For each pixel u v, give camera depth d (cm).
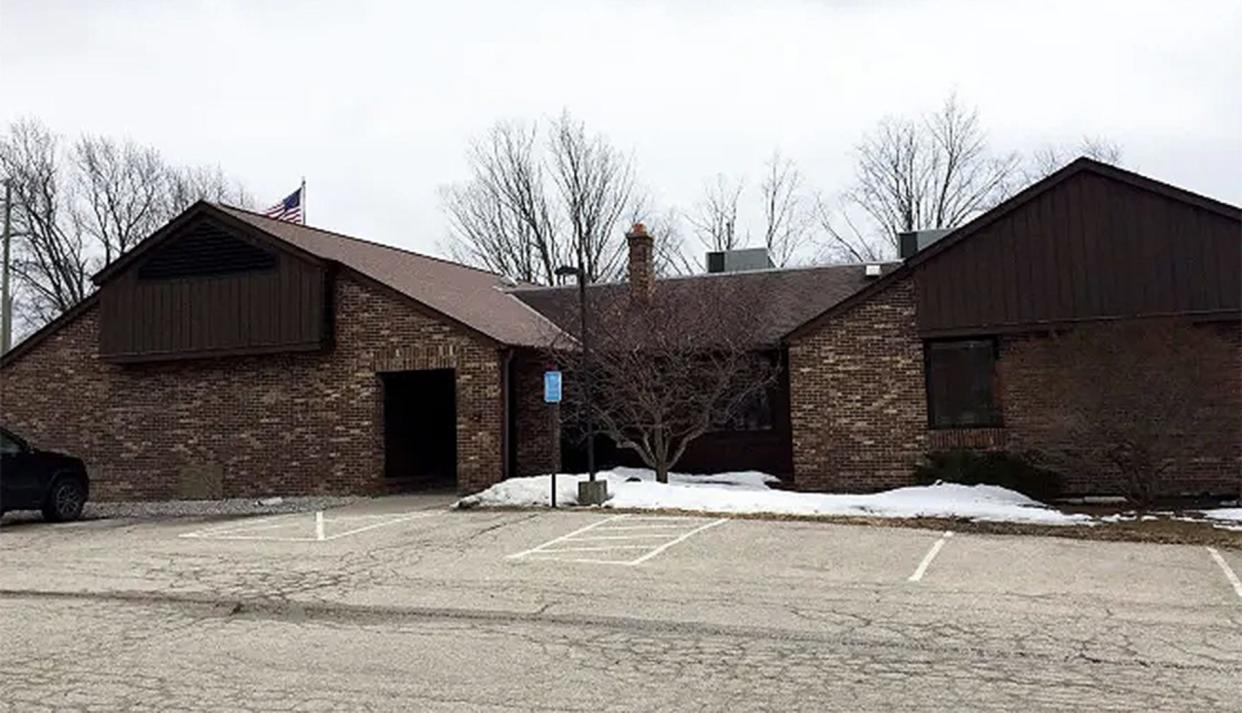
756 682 704
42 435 2267
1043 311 1831
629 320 2053
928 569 1121
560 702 657
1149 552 1220
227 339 2086
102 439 2222
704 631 854
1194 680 706
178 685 697
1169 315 1761
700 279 2552
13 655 786
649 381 1912
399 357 2020
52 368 2278
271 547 1338
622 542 1306
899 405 1922
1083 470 1769
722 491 1738
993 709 643
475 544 1311
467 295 2386
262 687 692
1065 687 691
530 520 1514
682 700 661
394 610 940
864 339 1947
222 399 2141
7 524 1759
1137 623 876
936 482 1852
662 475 1914
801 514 1553
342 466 2044
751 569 1127
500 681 705
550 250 4528
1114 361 1614
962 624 873
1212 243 1758
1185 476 1730
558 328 2300
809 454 1958
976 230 1878
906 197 4622
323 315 2038
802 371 1973
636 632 851
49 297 4634
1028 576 1081
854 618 895
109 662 762
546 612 922
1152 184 1788
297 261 2052
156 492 2170
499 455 1944
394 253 2541
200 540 1427
